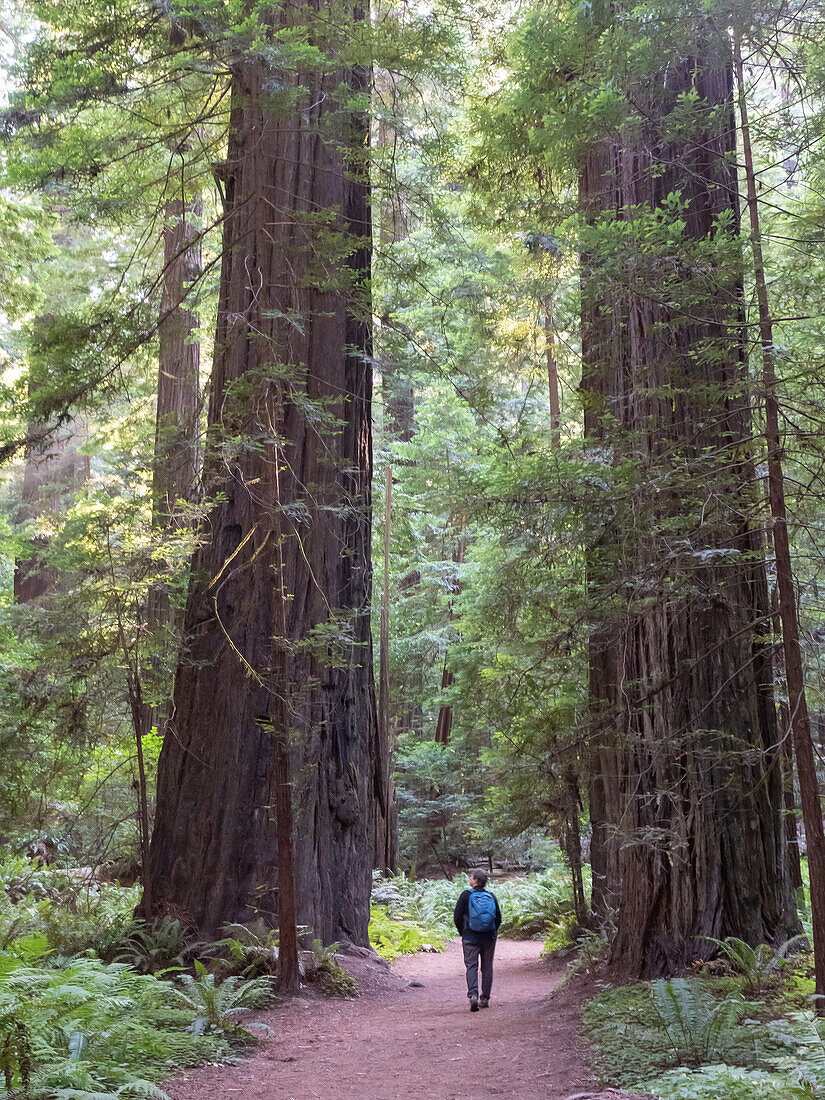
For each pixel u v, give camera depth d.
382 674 22.59
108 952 8.49
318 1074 5.76
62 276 18.77
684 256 5.98
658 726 7.25
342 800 10.30
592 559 7.58
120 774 10.80
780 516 5.82
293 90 8.48
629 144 7.34
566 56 7.43
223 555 10.31
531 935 15.90
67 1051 5.13
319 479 10.61
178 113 12.12
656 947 7.07
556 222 9.37
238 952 8.34
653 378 7.48
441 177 12.19
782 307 6.02
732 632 7.23
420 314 18.73
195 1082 5.43
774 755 6.77
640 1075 5.02
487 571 13.91
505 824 11.77
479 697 10.41
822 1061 4.31
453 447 24.70
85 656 8.92
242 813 9.50
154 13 8.63
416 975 11.52
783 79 7.19
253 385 8.18
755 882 6.96
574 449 7.16
